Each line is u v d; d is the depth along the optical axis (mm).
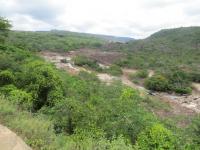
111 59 58281
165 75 41344
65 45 76562
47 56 55500
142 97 26359
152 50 75250
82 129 11453
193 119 21297
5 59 19812
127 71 48094
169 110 24922
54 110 13570
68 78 25766
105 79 38000
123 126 12445
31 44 64250
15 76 17688
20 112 10172
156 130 12141
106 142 9875
